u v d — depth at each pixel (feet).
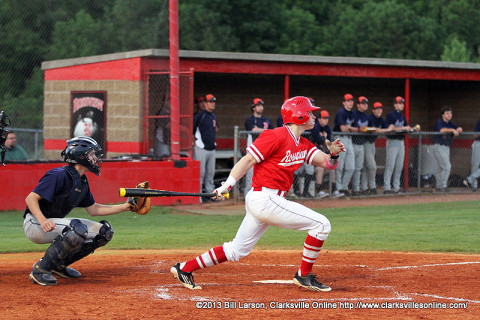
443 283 38.40
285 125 34.71
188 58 96.63
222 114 117.29
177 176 87.35
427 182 110.73
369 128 91.76
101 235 37.83
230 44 234.99
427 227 67.21
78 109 95.61
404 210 81.61
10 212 76.84
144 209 38.78
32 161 79.15
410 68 110.83
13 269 42.86
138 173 84.89
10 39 118.11
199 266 35.50
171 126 88.63
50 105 97.40
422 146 112.37
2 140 39.93
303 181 90.33
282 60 101.19
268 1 250.57
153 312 30.30
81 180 37.42
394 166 97.40
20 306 31.35
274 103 120.47
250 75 112.27
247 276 41.04
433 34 267.39
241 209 83.25
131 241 58.13
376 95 127.03
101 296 33.65
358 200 91.71
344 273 42.14
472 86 122.21
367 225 68.64
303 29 264.93
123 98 92.48
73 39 128.47
